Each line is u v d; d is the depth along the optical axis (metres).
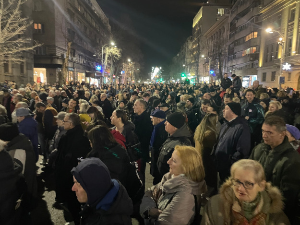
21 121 4.82
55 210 4.39
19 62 25.83
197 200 2.30
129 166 3.27
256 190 1.80
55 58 35.75
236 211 1.84
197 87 19.44
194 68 83.19
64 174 3.76
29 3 29.22
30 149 3.36
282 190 2.31
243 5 46.16
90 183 1.77
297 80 27.94
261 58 37.44
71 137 3.85
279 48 32.00
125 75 67.88
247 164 1.86
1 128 3.17
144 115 5.75
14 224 2.58
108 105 10.22
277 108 5.41
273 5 33.59
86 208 1.88
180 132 3.57
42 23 35.16
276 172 2.41
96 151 3.07
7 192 2.45
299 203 2.21
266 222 1.79
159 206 2.31
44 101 9.18
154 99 8.48
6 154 2.50
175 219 2.11
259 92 8.64
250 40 41.66
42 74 36.81
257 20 40.16
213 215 1.93
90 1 55.81
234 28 51.28
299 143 3.21
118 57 60.41
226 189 1.93
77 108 9.45
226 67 56.53
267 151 2.66
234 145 3.61
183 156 2.36
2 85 15.80
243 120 3.76
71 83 23.58
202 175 2.38
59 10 36.97
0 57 20.22
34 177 3.34
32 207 3.22
